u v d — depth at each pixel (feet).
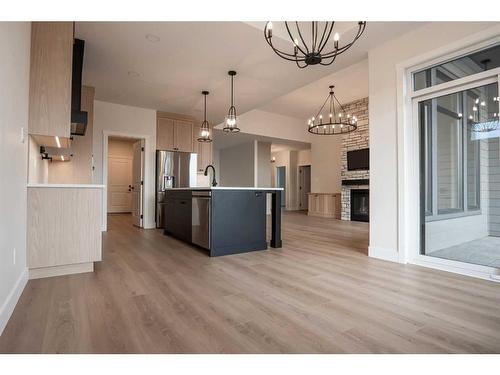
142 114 19.47
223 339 4.98
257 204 12.46
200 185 22.41
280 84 15.08
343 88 21.42
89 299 6.68
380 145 11.00
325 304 6.54
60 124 8.43
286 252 12.07
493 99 8.48
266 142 32.30
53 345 4.70
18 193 6.63
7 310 5.47
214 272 9.04
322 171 30.94
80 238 8.66
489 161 8.61
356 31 10.07
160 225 19.38
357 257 11.16
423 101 10.16
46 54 8.39
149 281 8.07
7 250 5.56
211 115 21.31
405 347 4.75
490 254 8.56
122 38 10.53
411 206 10.27
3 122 5.20
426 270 9.34
